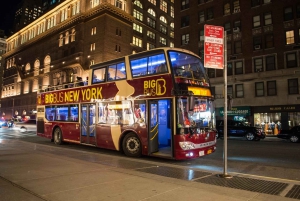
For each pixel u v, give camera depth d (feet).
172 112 31.60
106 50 178.81
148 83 34.99
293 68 99.96
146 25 224.53
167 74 32.58
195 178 23.27
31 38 269.03
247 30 113.29
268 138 84.74
